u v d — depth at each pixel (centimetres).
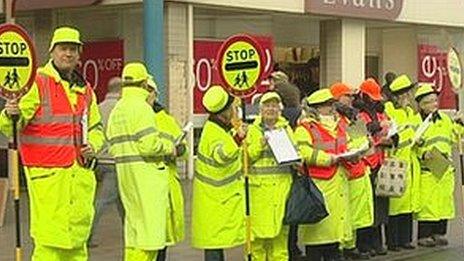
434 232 1427
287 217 1124
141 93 1030
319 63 2869
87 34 2527
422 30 3256
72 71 938
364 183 1247
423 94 1384
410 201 1368
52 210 922
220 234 1097
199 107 2408
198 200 1104
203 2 2327
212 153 1080
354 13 2755
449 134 1407
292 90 1257
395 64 3222
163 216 1027
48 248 929
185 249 1393
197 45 2431
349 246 1264
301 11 2598
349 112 1220
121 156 1030
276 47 2750
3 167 1859
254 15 2628
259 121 1134
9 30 895
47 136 915
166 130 1089
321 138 1174
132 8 2388
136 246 1028
